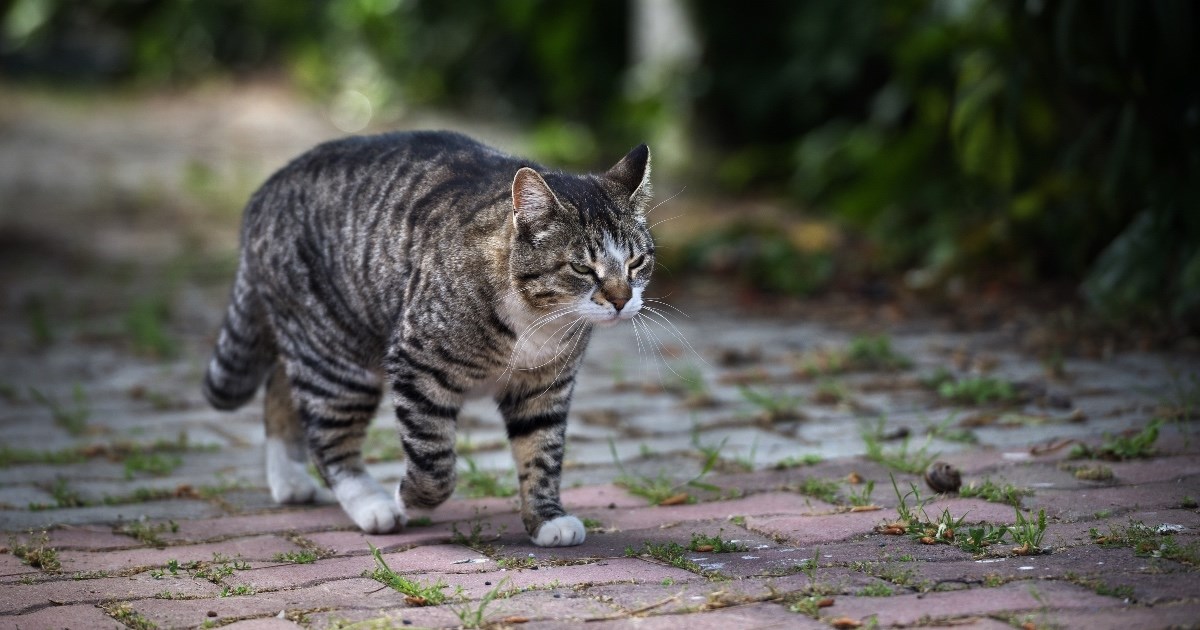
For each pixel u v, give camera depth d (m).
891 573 4.44
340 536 5.28
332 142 5.93
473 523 5.48
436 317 5.11
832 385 7.59
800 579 4.45
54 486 5.96
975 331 9.05
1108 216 9.83
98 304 10.29
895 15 12.40
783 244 11.25
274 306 5.74
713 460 5.90
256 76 24.34
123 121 21.08
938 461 5.97
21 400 7.61
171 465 6.32
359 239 5.46
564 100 18.91
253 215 5.91
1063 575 4.36
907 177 12.25
